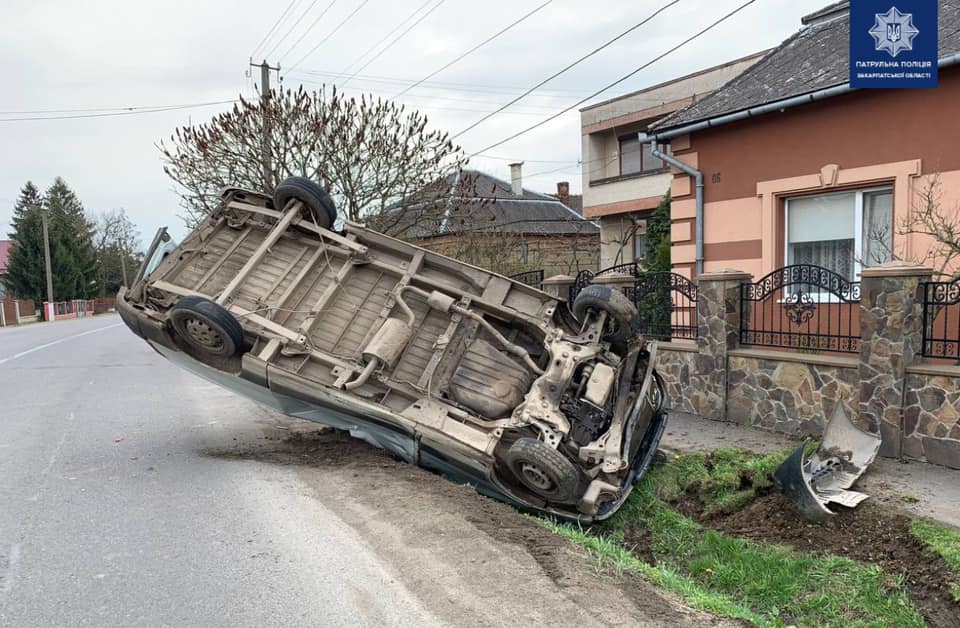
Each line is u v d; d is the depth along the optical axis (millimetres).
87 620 3406
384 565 3998
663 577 4242
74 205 71062
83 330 29469
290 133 14938
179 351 6445
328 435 7496
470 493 5457
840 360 7133
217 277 7004
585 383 6297
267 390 6168
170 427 8016
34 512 4953
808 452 6832
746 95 10664
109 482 5691
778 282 8055
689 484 6496
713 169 10859
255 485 5559
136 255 78312
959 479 5930
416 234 19781
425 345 6555
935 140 8172
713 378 8578
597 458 5609
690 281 8977
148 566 4031
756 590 4828
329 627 3326
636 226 23641
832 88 8820
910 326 6492
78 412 8969
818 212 9727
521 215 31797
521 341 6906
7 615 3457
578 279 10875
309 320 6445
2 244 68625
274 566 4012
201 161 15195
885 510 5355
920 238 8352
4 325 40875
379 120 15258
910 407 6496
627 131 23953
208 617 3436
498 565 3982
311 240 7312
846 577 4723
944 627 4125
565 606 3502
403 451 6137
